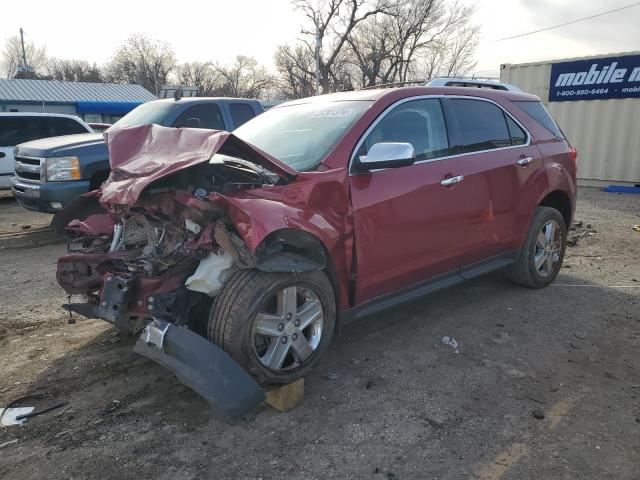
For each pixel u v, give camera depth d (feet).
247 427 10.05
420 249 13.19
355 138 12.14
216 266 10.28
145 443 9.57
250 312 9.84
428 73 156.76
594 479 8.59
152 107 28.35
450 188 13.69
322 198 11.12
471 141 14.83
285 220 10.09
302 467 8.93
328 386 11.53
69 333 14.51
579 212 32.89
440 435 9.76
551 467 8.87
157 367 12.41
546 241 17.56
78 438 9.72
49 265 21.79
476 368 12.32
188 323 10.94
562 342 13.73
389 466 8.93
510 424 10.10
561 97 45.60
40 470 8.84
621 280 18.84
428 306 16.25
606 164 43.96
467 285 18.20
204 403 10.89
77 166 24.93
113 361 12.73
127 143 12.62
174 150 11.53
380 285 12.45
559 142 17.95
